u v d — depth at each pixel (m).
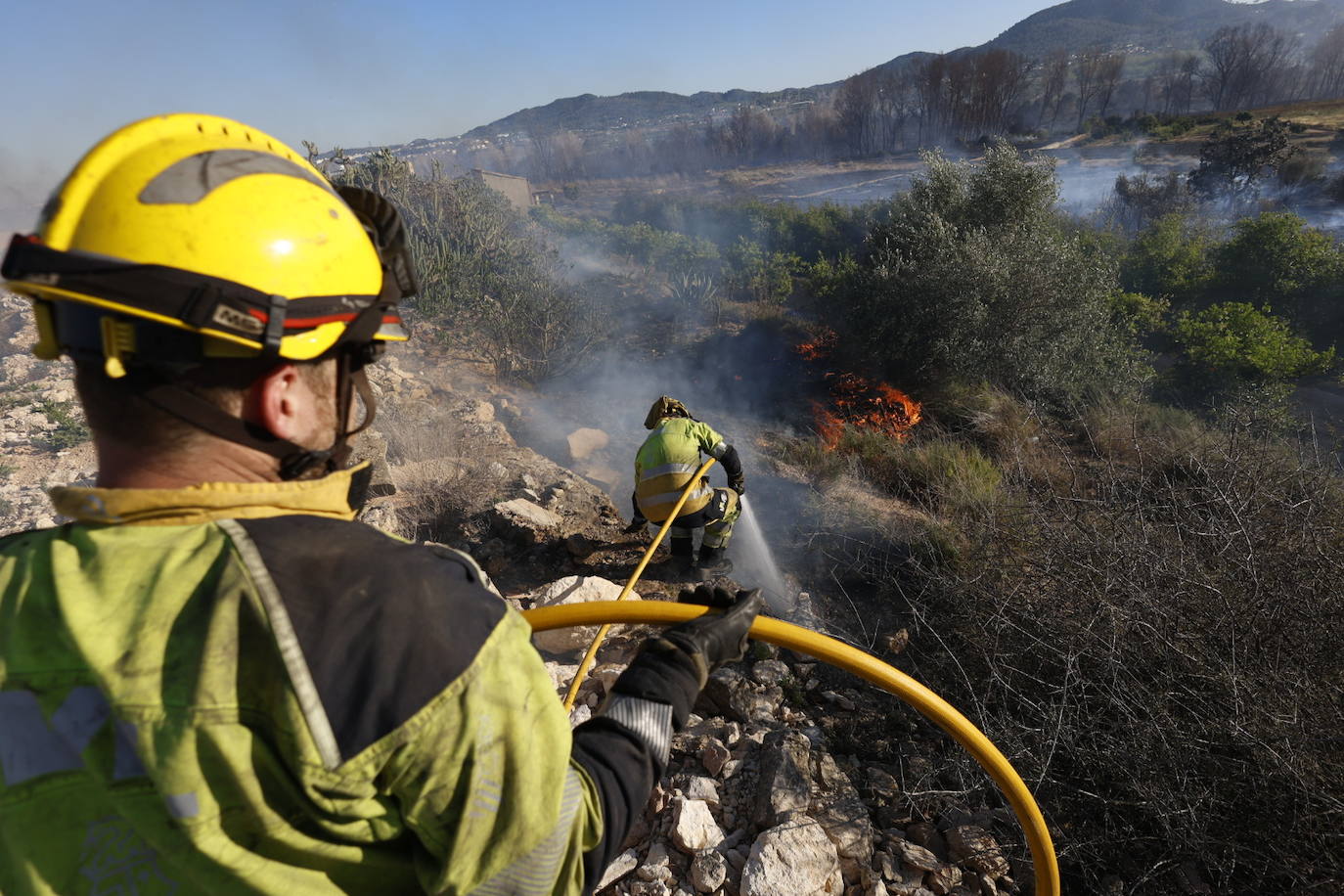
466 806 0.68
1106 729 3.52
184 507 0.71
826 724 3.70
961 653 4.24
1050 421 10.20
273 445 0.77
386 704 0.64
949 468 7.44
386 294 0.88
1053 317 11.30
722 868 2.65
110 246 0.71
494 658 0.71
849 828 2.87
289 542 0.69
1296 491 4.78
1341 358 15.48
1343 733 3.11
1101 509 4.57
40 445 6.43
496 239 13.68
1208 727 3.23
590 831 0.81
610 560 5.04
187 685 0.62
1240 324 14.15
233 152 0.81
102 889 0.66
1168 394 13.50
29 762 0.66
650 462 4.68
